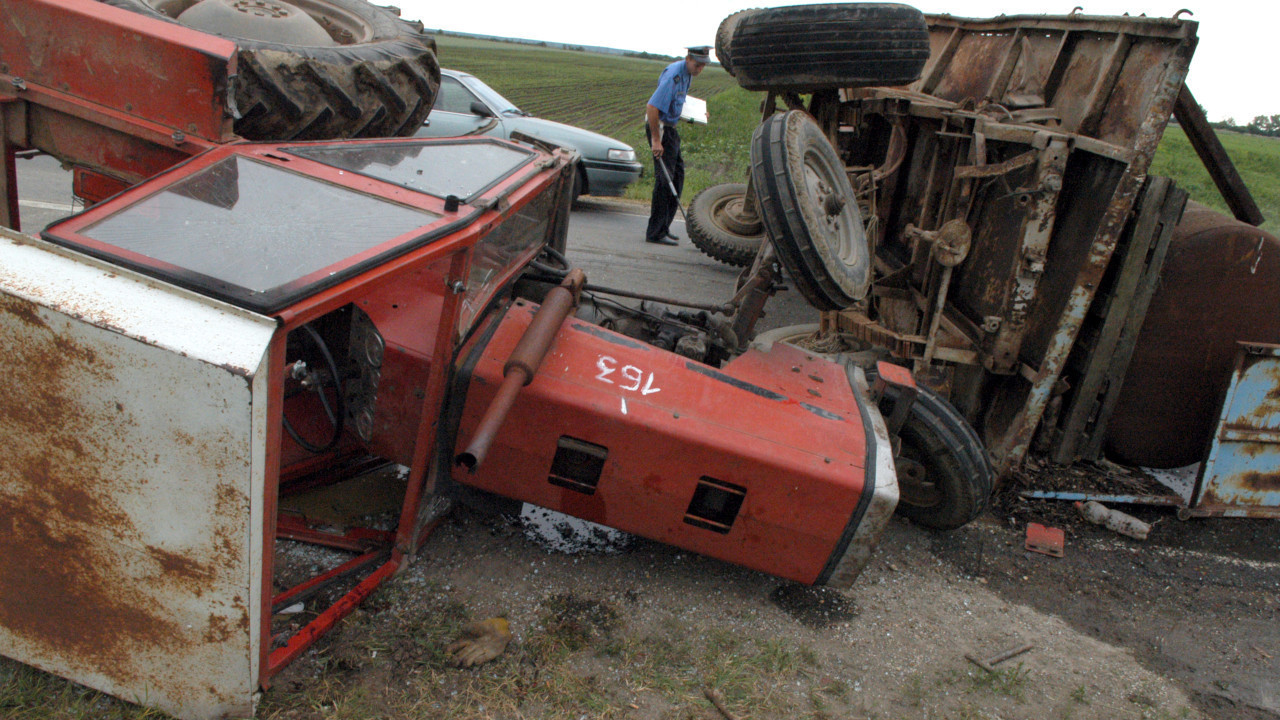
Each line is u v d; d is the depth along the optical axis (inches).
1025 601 125.0
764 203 115.6
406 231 82.0
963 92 207.3
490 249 105.4
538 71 1721.2
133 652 75.5
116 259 67.1
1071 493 153.1
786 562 107.7
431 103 146.4
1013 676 104.5
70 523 70.9
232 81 92.1
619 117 915.4
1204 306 146.6
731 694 95.4
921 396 130.4
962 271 171.9
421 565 110.0
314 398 118.9
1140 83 136.2
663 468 100.6
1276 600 131.5
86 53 95.0
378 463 132.4
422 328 99.2
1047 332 145.9
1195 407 156.8
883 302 205.8
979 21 209.8
